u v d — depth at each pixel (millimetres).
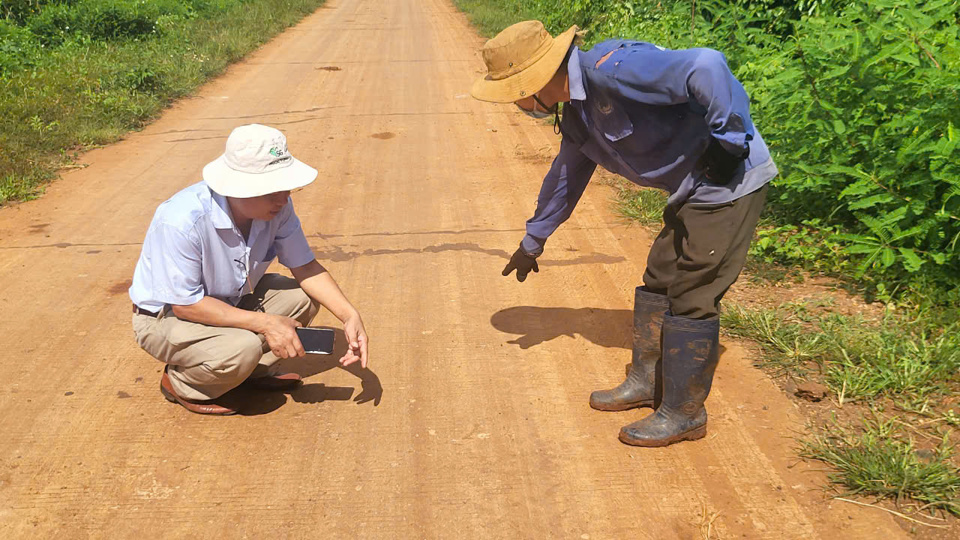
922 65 4117
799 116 4566
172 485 2637
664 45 7293
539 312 3834
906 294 3666
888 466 2553
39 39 11430
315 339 2836
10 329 3707
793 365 3211
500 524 2445
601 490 2584
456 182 5941
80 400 3127
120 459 2768
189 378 2910
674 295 2645
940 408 2898
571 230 4879
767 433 2838
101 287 4172
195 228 2627
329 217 5246
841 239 3986
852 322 3469
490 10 17000
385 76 10625
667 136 2473
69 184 5988
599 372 3291
